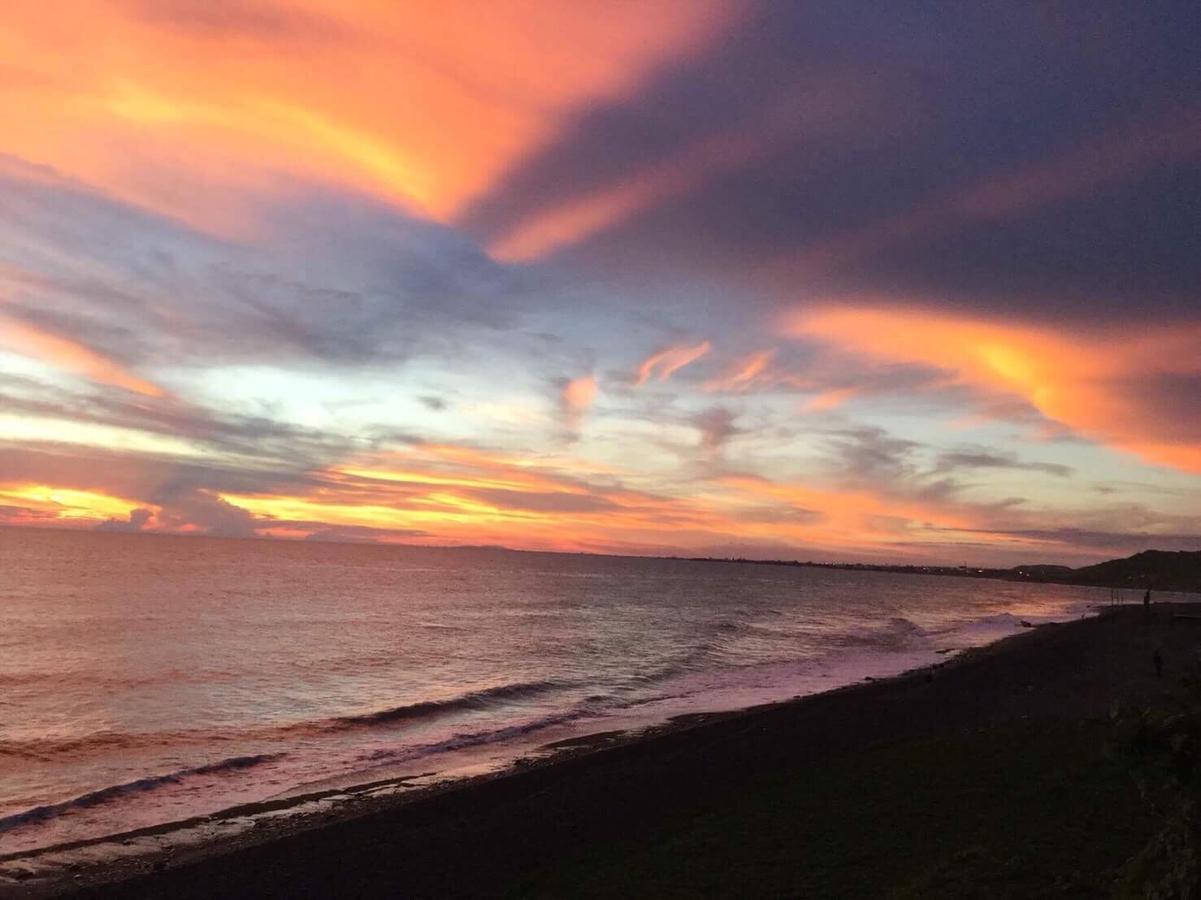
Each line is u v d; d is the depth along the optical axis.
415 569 115.12
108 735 18.25
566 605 65.00
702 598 86.19
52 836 11.77
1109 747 4.89
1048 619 70.19
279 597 57.41
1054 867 7.86
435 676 28.48
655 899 8.14
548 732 19.81
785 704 22.11
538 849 10.59
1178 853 4.56
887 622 63.78
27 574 64.69
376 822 12.05
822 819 10.44
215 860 10.57
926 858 8.62
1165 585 169.25
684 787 13.23
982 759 12.98
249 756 16.75
